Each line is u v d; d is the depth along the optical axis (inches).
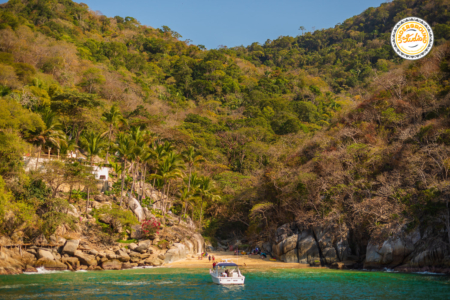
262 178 2731.3
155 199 2657.5
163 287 1242.6
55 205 1664.6
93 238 1758.1
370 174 2004.2
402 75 2696.9
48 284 1244.5
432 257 1556.3
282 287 1257.4
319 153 2370.8
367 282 1341.0
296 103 5930.1
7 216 1525.6
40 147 2006.6
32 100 2475.4
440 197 1512.1
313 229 2068.2
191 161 2674.7
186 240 2311.8
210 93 6515.8
